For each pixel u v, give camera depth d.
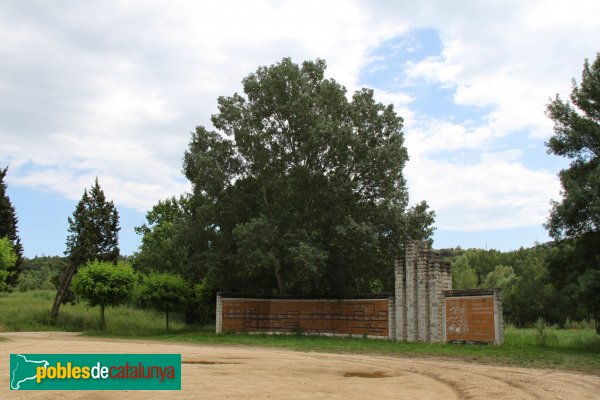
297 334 35.41
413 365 19.31
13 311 44.31
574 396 12.91
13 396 11.26
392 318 31.98
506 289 75.88
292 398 11.62
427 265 30.08
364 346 26.81
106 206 49.72
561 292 26.70
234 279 39.16
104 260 48.56
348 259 36.56
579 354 22.67
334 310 35.31
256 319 36.62
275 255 35.25
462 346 26.50
